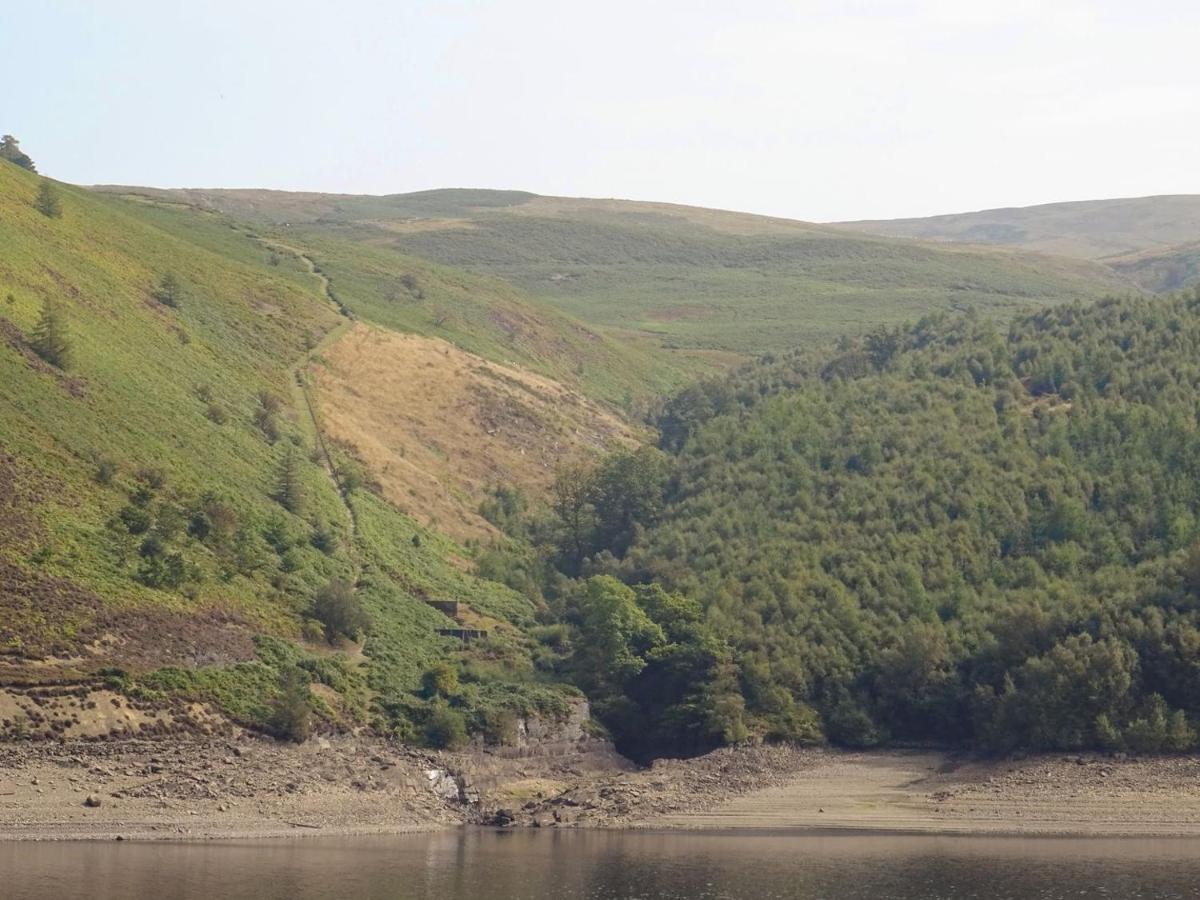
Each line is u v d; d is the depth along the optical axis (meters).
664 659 145.25
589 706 141.25
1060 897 85.44
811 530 167.00
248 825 102.31
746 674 142.50
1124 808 115.00
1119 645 131.38
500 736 129.12
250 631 129.12
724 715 136.88
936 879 91.06
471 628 151.88
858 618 149.25
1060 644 134.12
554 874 91.94
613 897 85.19
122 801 101.00
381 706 128.00
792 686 142.38
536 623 162.00
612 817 114.88
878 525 164.12
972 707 137.25
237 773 109.31
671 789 123.62
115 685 110.50
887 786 126.06
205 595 129.88
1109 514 159.38
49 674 108.31
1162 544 152.75
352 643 139.12
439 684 133.62
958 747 137.38
